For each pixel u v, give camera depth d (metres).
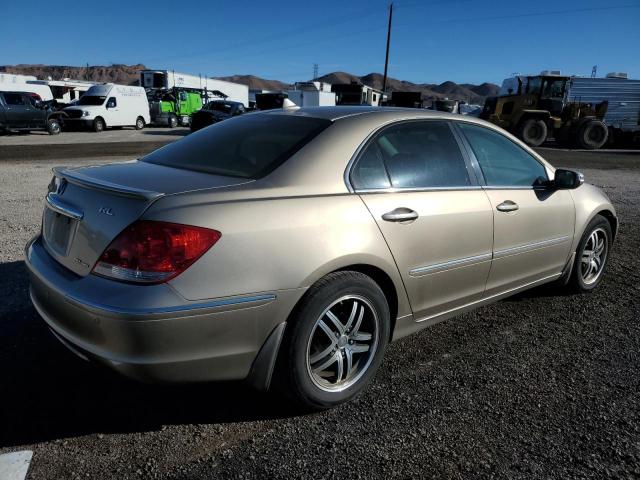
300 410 2.71
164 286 2.18
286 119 3.12
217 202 2.36
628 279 4.97
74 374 2.99
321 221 2.54
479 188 3.36
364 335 2.81
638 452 2.46
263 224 2.39
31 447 2.38
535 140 21.44
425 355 3.37
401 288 2.91
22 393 2.79
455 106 29.83
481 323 3.90
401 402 2.82
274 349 2.46
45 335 3.41
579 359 3.36
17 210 7.01
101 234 2.32
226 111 27.23
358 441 2.49
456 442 2.50
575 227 4.13
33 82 33.09
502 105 21.98
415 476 2.27
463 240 3.18
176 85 33.84
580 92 24.77
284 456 2.38
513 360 3.33
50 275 2.49
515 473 2.30
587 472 2.32
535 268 3.87
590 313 4.12
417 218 2.91
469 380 3.07
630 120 24.72
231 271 2.29
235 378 2.45
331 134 2.85
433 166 3.16
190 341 2.25
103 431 2.51
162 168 2.87
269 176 2.61
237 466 2.30
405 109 3.31
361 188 2.78
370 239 2.69
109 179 2.58
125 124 28.19
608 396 2.93
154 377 2.25
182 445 2.43
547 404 2.83
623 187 10.84
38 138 21.58
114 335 2.19
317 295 2.52
